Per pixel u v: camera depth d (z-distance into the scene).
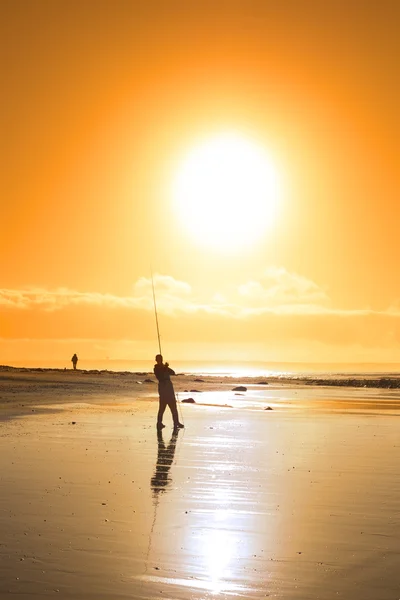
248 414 27.98
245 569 7.49
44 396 35.41
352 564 7.68
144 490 11.59
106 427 21.23
